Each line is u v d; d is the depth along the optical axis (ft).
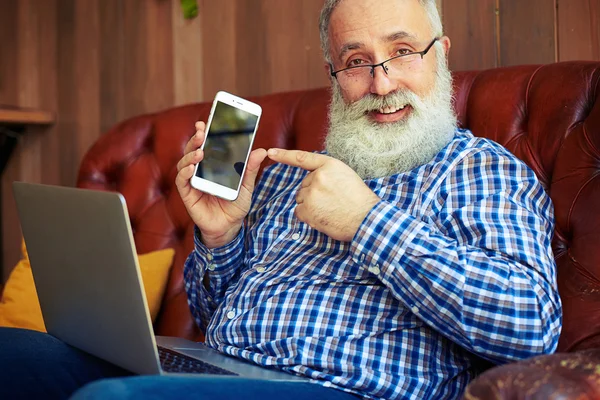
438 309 3.86
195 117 6.95
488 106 5.47
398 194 4.58
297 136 6.32
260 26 8.13
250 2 8.18
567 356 3.13
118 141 7.26
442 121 4.82
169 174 6.89
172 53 8.89
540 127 5.13
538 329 3.77
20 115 9.66
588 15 6.07
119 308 3.60
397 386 4.00
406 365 4.09
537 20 6.31
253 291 4.56
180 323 6.31
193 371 3.78
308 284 4.35
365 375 3.98
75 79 9.87
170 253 6.53
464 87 5.70
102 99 9.63
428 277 3.84
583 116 4.98
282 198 5.16
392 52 4.83
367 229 3.97
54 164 10.16
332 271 4.37
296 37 7.84
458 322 3.83
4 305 6.35
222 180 4.64
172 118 7.06
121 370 4.27
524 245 3.99
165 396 3.12
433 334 4.21
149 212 6.88
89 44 9.71
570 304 4.38
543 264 3.98
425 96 4.83
